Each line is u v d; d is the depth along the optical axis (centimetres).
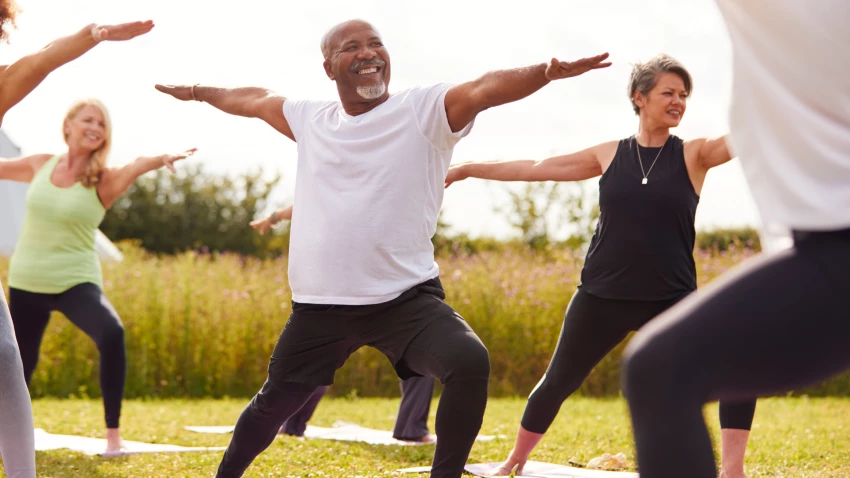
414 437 636
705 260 1218
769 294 175
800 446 611
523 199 1688
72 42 316
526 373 1138
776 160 185
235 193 3266
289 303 1161
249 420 360
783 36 182
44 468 500
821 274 175
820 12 179
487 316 1137
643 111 437
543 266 1255
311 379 351
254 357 1141
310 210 344
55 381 1091
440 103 323
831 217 176
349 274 333
